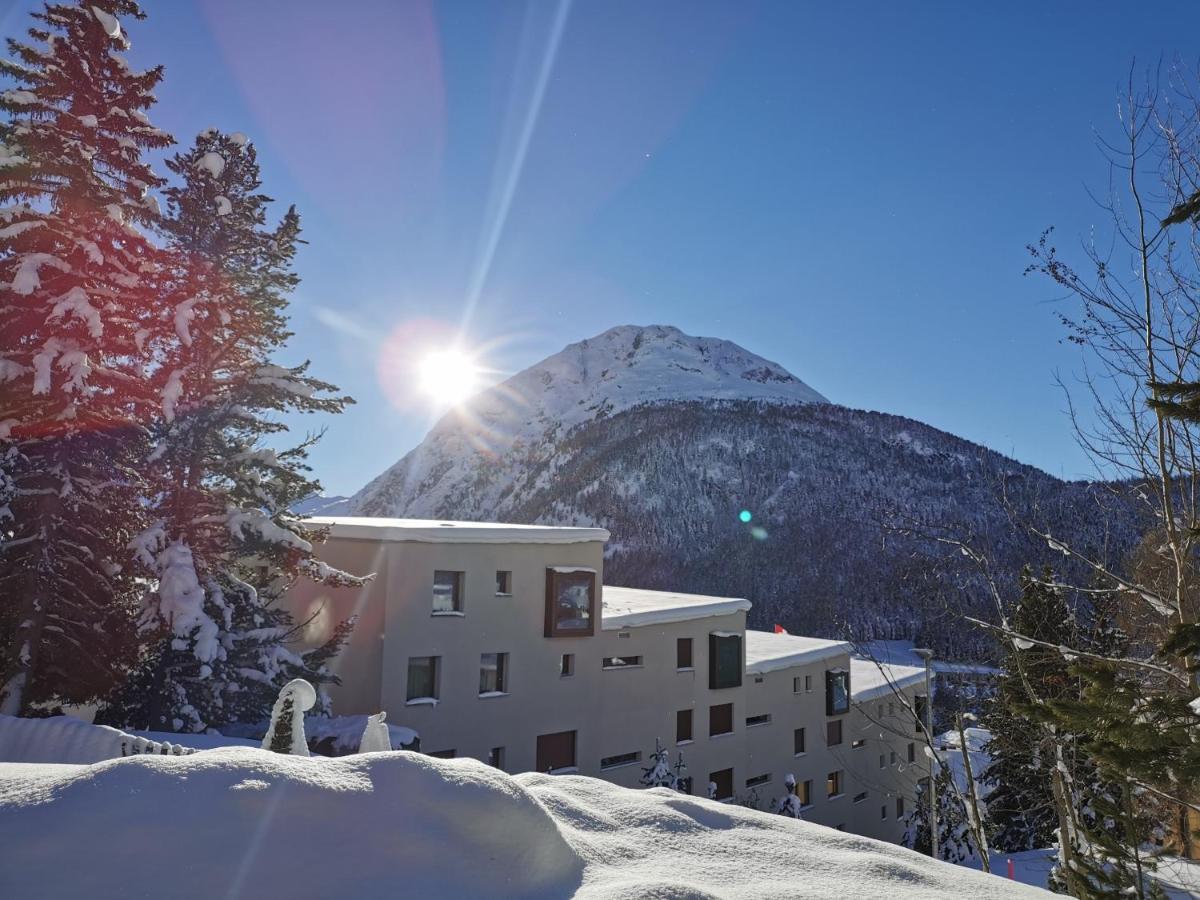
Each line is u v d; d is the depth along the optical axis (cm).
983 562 1134
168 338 2133
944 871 510
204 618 1872
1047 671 1280
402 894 329
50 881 295
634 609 3231
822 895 422
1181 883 798
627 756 3017
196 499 2102
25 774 369
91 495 1808
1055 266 825
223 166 2270
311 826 346
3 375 1667
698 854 479
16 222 1734
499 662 2714
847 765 3866
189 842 322
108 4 1916
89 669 1802
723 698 3356
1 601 1733
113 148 1878
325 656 2289
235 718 2125
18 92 1767
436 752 2491
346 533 2598
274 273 2333
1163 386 548
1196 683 587
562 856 400
